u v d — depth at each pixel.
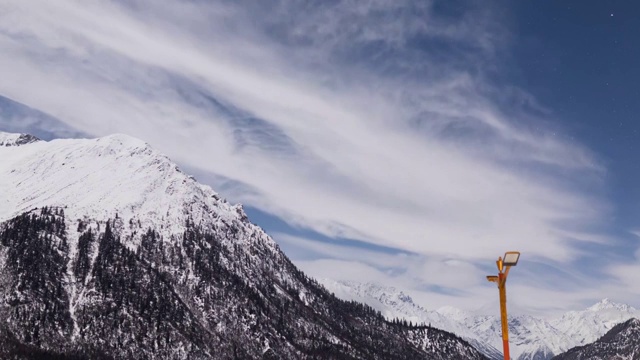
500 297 36.19
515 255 35.72
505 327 35.66
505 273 36.38
